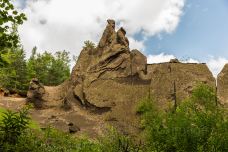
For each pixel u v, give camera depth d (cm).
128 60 4938
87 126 4388
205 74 4622
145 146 1748
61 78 8569
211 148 1548
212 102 1712
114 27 5397
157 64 4866
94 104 4703
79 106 4812
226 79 4456
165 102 4453
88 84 4881
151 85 4669
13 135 1323
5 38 1242
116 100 4666
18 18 1238
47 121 4450
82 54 5275
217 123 1599
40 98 4959
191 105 1708
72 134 4094
